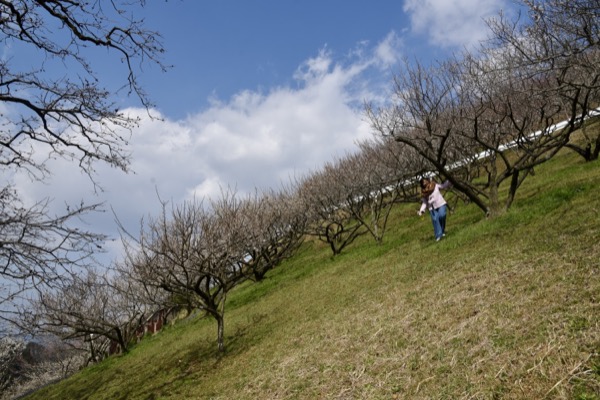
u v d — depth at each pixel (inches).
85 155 324.8
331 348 312.0
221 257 466.0
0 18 292.8
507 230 422.9
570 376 169.2
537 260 304.3
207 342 534.6
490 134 643.5
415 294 348.5
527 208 469.4
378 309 353.1
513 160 849.5
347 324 347.9
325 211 901.8
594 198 406.0
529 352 195.8
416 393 205.8
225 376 371.2
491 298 272.7
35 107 308.7
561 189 495.2
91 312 853.8
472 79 561.9
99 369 718.5
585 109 480.7
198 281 437.4
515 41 434.3
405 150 759.1
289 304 543.2
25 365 1322.6
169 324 981.2
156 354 600.1
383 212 1001.5
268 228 844.6
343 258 699.4
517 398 170.6
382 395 218.5
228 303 768.9
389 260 529.7
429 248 491.8
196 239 459.2
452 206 749.9
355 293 443.2
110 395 473.4
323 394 249.4
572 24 359.9
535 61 338.3
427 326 273.0
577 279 247.3
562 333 199.0
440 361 224.4
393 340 275.6
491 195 508.1
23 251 257.8
